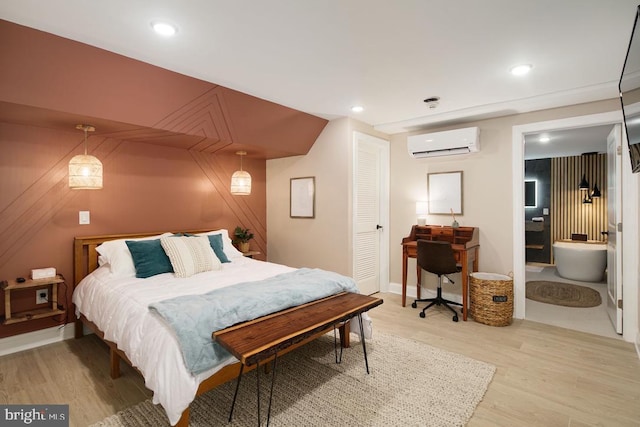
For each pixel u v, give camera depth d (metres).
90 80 2.29
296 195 4.40
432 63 2.46
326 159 4.09
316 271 2.97
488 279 3.45
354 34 2.04
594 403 2.05
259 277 2.87
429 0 1.70
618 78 2.71
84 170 2.60
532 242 6.85
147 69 2.44
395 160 4.51
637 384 2.27
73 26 1.92
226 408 1.99
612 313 3.40
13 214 2.72
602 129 4.38
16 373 2.39
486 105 3.43
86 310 2.67
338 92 3.07
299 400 2.06
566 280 5.32
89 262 3.06
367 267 4.31
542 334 3.13
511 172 3.60
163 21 1.88
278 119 3.55
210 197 4.10
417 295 4.20
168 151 3.70
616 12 1.79
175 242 3.00
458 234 3.76
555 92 3.04
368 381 2.28
